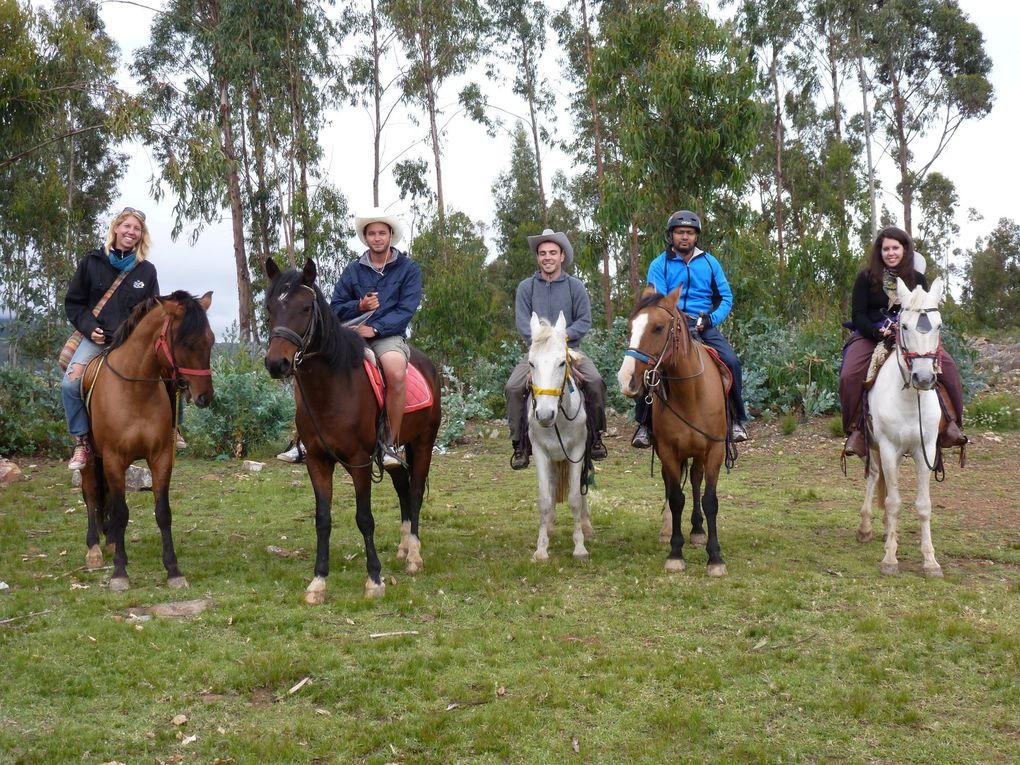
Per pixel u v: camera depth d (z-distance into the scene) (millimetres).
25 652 4852
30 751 3799
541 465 6934
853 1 32500
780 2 32031
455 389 18859
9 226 23594
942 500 9398
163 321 6137
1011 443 12617
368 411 5965
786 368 14977
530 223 37812
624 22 17297
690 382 6473
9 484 10789
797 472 11406
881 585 6234
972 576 6562
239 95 25688
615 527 8367
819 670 4664
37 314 16656
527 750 3834
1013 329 31516
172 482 10992
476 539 7867
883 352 6770
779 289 20625
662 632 5281
